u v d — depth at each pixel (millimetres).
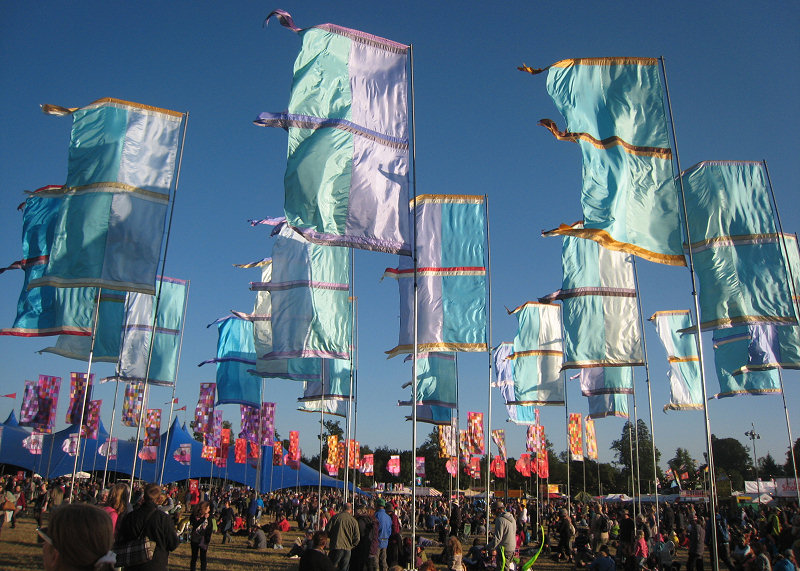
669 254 13672
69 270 13898
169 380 24656
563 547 26406
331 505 40406
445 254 16719
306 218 12570
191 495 37719
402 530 37469
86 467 52938
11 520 26922
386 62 13844
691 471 97312
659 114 14359
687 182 15875
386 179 13188
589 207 13766
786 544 21734
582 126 14227
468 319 16406
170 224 14594
